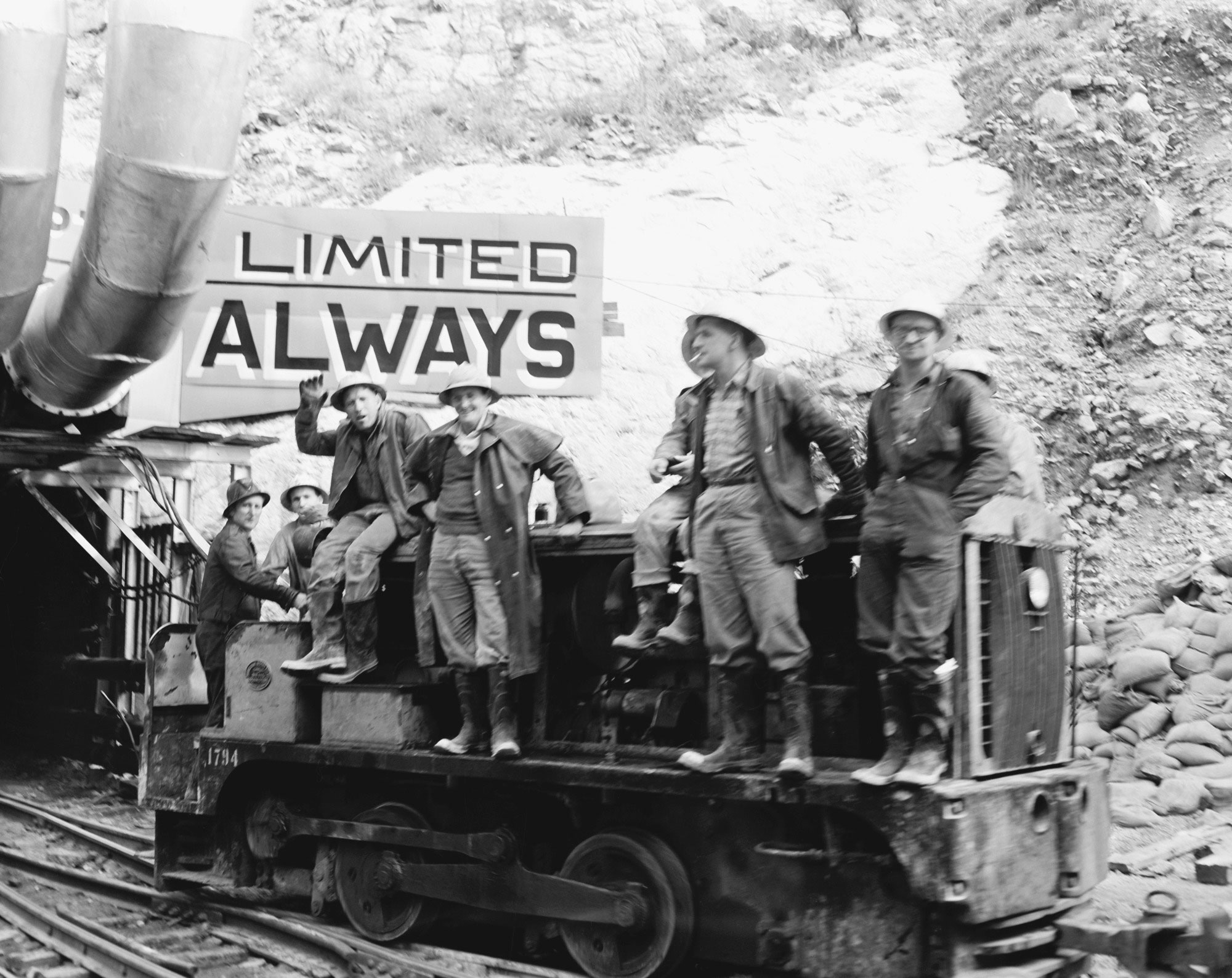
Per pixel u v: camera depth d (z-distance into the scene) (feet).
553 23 81.20
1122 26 71.15
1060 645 20.53
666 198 68.23
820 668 20.56
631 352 63.46
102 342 37.06
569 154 72.23
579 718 23.09
